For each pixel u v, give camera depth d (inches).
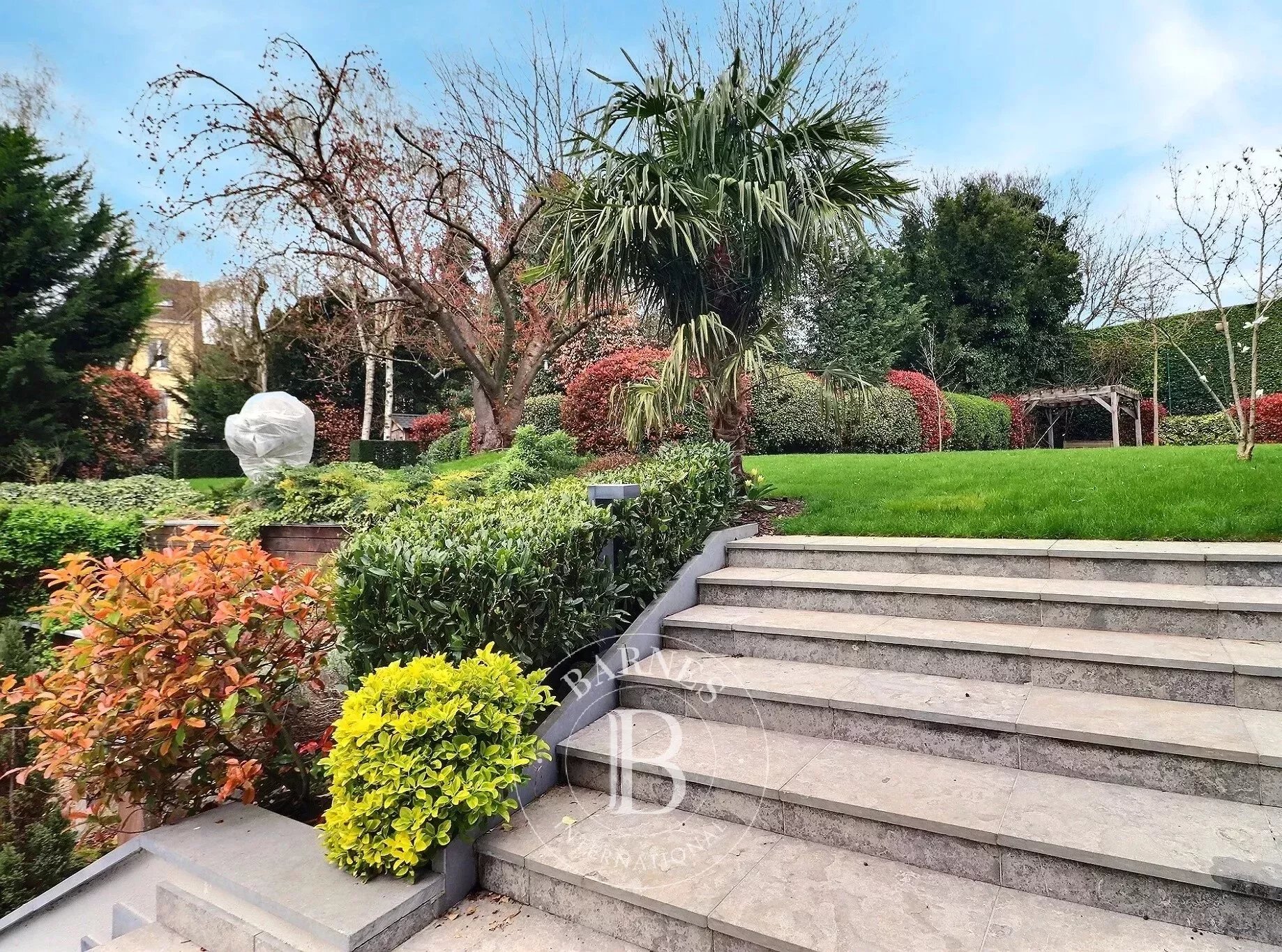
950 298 754.8
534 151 464.1
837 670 116.6
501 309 439.5
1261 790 77.1
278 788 116.2
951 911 69.2
